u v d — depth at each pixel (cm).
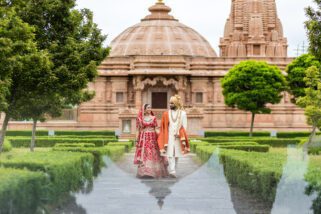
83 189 1661
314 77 4556
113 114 8450
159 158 2270
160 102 8606
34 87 3106
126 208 1489
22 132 6875
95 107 8431
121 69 8544
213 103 8494
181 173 2386
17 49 2709
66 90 3238
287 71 7206
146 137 2273
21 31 2708
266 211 1557
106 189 1667
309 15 3008
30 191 1305
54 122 8244
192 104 8500
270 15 9062
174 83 8331
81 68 3278
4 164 1522
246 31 8944
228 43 9538
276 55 8938
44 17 3216
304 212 1369
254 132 7312
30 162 1547
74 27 3309
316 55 3030
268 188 1574
